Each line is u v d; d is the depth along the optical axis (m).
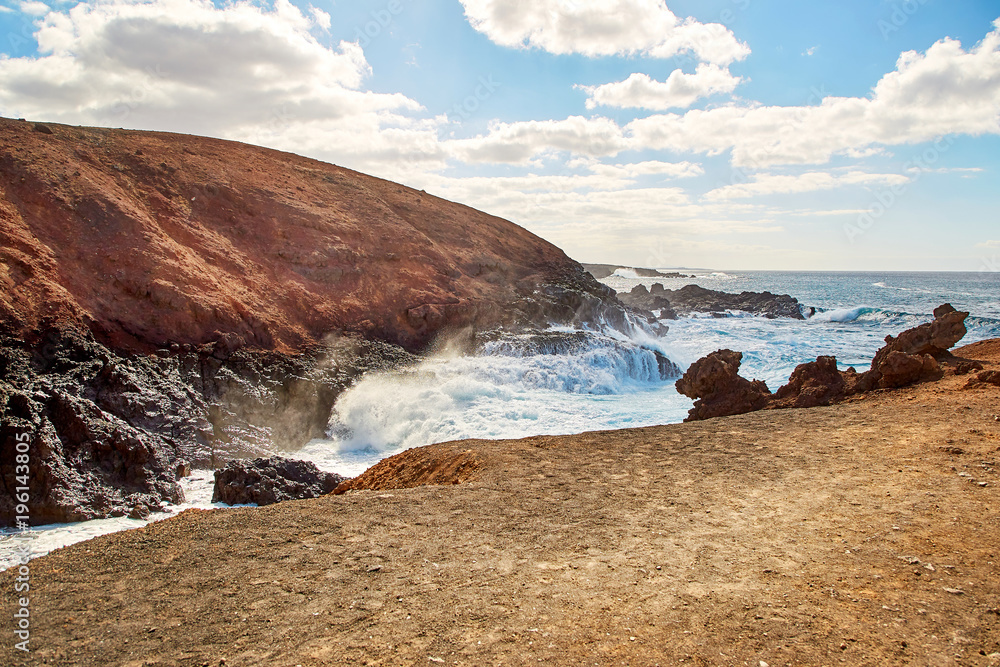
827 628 3.79
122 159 27.86
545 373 26.25
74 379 15.84
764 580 4.52
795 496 6.47
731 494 6.68
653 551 5.18
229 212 28.50
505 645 3.68
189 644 3.78
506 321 31.44
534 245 45.53
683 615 4.01
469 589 4.50
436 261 33.62
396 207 39.12
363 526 5.95
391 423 20.44
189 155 31.92
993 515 5.50
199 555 5.21
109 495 13.14
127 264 20.95
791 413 10.68
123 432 14.24
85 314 18.34
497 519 6.11
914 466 7.12
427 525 5.96
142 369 17.95
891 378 12.18
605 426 19.91
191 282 21.84
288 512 6.39
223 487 13.82
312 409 20.97
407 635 3.82
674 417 21.16
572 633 3.81
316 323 25.30
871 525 5.50
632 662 3.47
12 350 15.55
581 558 5.07
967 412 9.20
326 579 4.72
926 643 3.60
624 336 36.72
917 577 4.45
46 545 11.17
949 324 13.23
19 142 24.48
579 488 7.14
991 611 3.92
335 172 40.72
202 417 17.59
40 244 19.75
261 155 37.88
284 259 27.59
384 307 28.47
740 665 3.42
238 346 20.97
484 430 19.20
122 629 3.96
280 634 3.88
